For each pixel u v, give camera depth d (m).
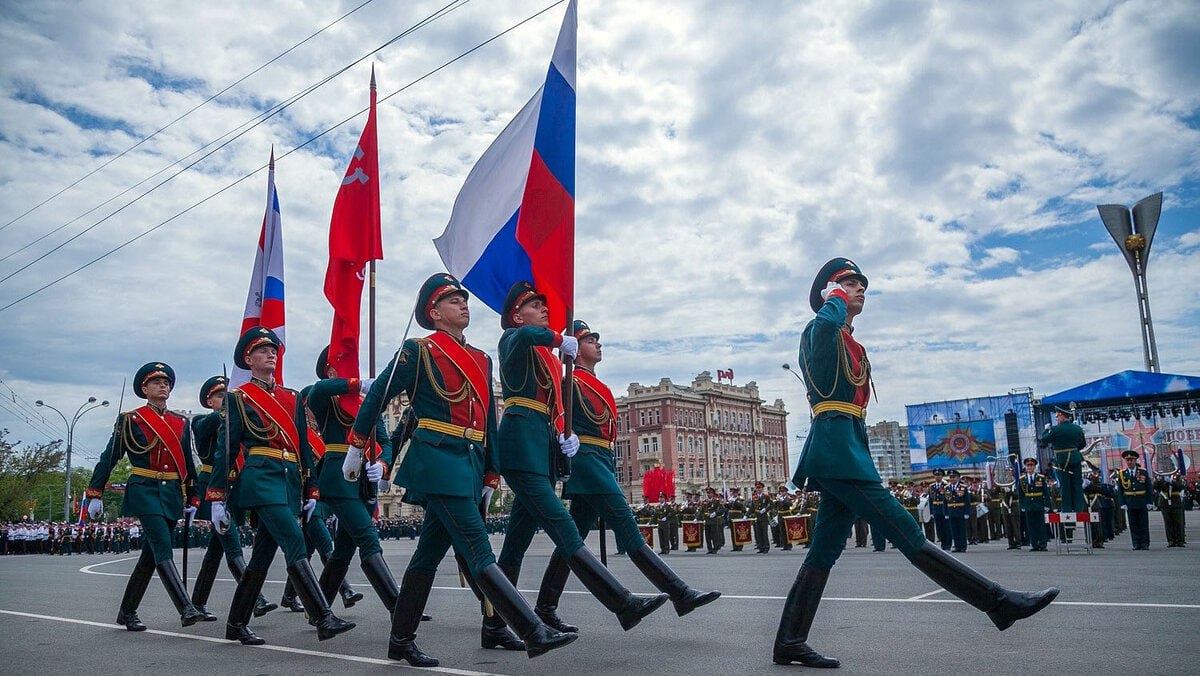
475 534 5.66
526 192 7.09
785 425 139.88
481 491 5.99
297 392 8.19
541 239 6.97
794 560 17.81
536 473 6.20
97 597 12.36
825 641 6.21
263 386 7.81
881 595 9.14
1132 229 41.62
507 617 5.45
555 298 7.22
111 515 51.62
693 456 113.38
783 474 136.00
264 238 11.17
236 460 7.48
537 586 11.48
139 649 7.16
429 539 6.05
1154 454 29.42
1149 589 8.72
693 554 23.83
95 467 8.84
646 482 42.31
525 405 6.38
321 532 9.27
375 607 10.12
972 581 5.12
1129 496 16.14
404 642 6.01
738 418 126.06
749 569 14.66
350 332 9.13
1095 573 10.79
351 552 8.35
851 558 16.77
